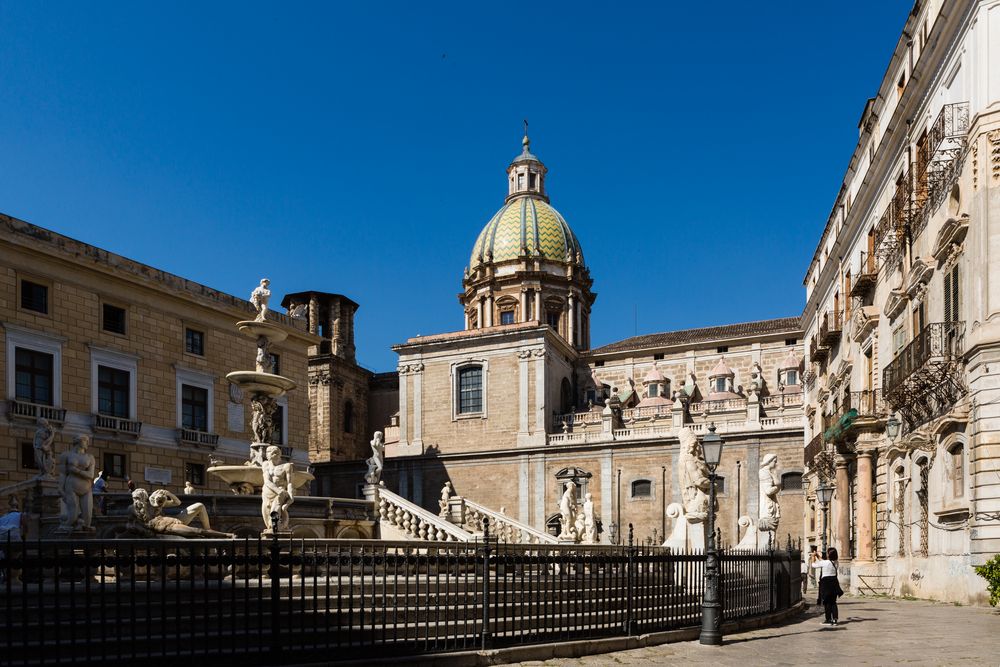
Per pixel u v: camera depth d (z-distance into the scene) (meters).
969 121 24.17
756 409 59.47
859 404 34.75
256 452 24.88
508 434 66.69
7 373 33.12
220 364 43.47
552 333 67.12
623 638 14.88
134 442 37.97
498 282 79.44
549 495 64.06
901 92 33.00
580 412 68.50
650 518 60.56
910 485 29.64
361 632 11.79
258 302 25.55
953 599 25.25
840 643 16.16
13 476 32.69
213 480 41.94
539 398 66.06
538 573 14.10
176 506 22.78
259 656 10.99
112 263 37.69
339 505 27.03
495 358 68.25
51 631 11.69
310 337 49.94
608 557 15.12
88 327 36.62
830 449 40.88
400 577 16.41
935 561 26.86
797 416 58.62
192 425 41.53
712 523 16.23
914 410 28.30
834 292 45.06
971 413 23.67
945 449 25.77
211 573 16.00
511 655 12.99
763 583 20.31
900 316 31.56
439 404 69.69
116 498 24.34
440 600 15.52
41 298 34.94
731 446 59.09
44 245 34.56
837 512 38.50
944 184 26.23
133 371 38.50
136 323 39.03
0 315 33.00
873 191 35.75
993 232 22.91
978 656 14.43
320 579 15.73
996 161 23.02
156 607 13.05
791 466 57.19
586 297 83.06
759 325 72.12
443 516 34.53
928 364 25.94
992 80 23.33
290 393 48.16
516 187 85.56
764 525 29.30
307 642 12.53
